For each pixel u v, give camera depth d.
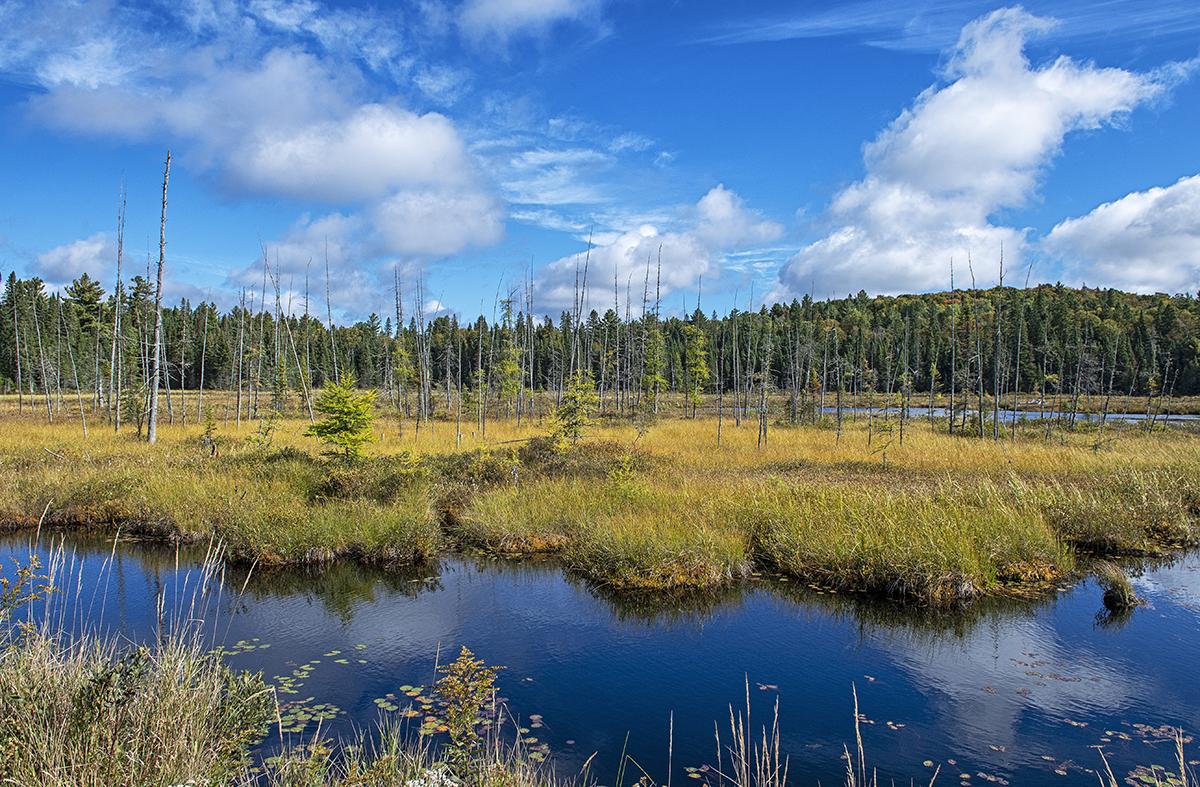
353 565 10.83
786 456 21.09
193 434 25.31
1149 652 7.51
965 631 8.19
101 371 38.31
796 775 5.08
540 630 8.23
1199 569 10.60
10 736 3.79
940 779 5.04
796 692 6.57
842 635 8.07
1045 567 10.09
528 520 12.22
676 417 40.72
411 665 7.08
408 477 14.39
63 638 7.20
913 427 34.72
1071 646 7.70
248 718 5.17
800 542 10.55
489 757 4.60
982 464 18.88
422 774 4.18
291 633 8.01
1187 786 4.88
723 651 7.60
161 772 3.73
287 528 11.00
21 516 13.04
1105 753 5.42
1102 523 11.79
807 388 45.31
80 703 4.08
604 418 36.91
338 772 4.62
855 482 16.23
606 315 57.00
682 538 10.30
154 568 10.52
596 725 5.87
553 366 50.69
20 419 32.88
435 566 10.90
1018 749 5.48
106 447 20.66
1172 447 21.55
